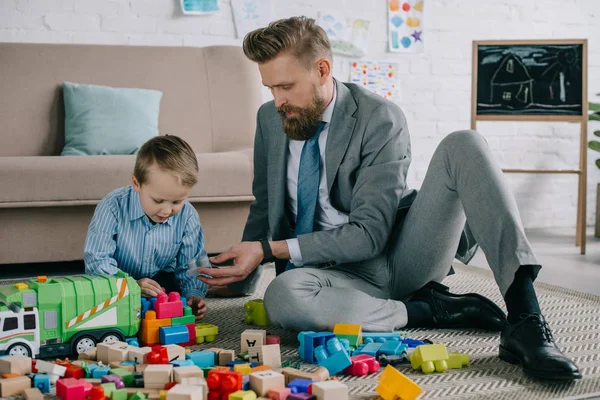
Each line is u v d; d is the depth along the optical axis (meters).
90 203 2.49
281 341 1.63
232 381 1.15
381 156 1.64
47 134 2.92
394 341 1.47
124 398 1.15
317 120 1.64
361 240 1.61
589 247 3.40
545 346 1.33
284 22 1.57
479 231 1.43
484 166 1.45
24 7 3.21
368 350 1.44
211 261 1.65
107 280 1.49
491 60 3.58
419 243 1.63
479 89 3.60
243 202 2.73
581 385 1.30
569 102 3.50
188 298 1.77
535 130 4.03
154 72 3.11
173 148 1.63
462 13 3.95
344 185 1.68
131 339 1.49
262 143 1.86
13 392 1.19
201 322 1.82
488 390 1.27
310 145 1.69
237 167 2.66
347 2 3.75
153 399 1.14
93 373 1.26
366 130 1.65
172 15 3.44
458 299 1.72
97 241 1.69
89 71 3.01
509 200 1.42
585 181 3.42
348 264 1.71
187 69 3.16
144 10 3.39
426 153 3.96
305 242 1.62
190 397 1.07
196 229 1.85
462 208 1.59
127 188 1.77
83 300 1.45
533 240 3.60
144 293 1.64
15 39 3.20
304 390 1.17
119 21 3.35
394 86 3.87
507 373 1.37
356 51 3.78
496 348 1.55
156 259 1.80
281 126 1.75
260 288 2.32
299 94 1.58
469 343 1.59
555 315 1.89
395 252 1.70
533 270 1.41
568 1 4.10
